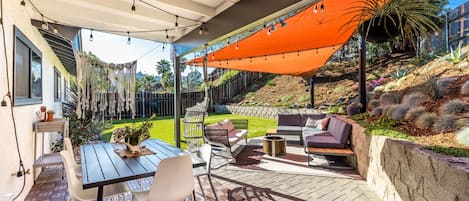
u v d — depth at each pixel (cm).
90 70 389
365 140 368
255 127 961
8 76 260
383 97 485
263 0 272
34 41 383
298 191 329
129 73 429
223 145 495
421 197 215
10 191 259
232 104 1427
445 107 291
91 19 337
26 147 327
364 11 240
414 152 227
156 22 364
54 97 622
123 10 309
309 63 693
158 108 1209
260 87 1392
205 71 464
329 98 956
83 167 223
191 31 416
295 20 334
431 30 259
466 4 348
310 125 659
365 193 321
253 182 365
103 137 721
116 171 211
